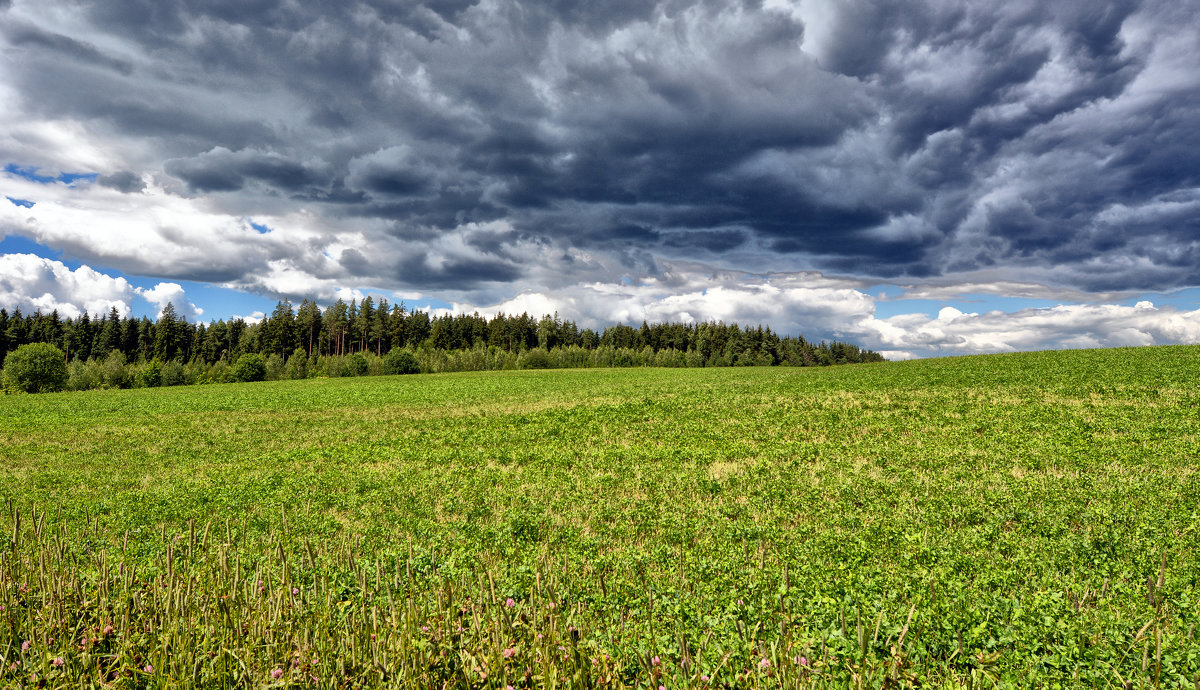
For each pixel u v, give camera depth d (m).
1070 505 13.80
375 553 11.23
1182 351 47.00
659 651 5.85
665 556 10.77
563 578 8.98
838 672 5.29
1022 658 5.91
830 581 8.81
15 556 7.68
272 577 7.53
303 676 4.97
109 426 41.72
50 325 142.25
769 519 13.84
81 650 5.49
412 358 120.25
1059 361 47.56
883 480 17.34
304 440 32.25
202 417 46.56
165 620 5.89
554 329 179.25
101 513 16.95
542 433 29.88
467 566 10.23
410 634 5.54
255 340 141.88
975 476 17.33
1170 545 10.73
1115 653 5.80
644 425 30.55
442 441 29.12
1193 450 18.98
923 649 5.86
